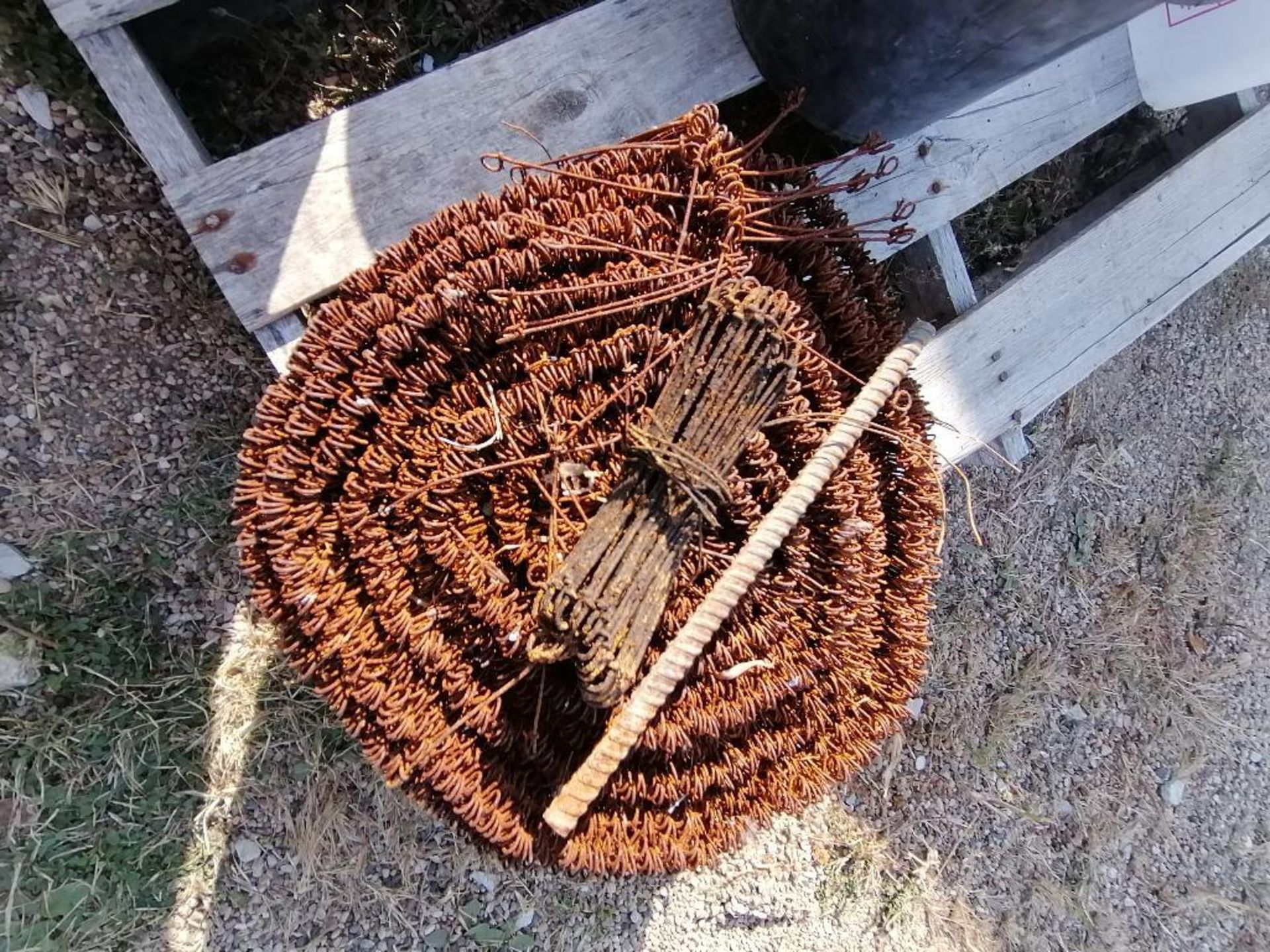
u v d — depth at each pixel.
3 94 0.59
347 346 0.47
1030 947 0.96
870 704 0.56
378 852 0.75
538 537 0.49
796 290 0.53
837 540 0.52
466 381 0.48
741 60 0.62
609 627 0.45
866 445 0.55
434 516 0.48
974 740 0.93
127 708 0.69
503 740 0.49
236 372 0.70
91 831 0.69
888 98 0.57
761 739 0.54
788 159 0.56
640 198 0.50
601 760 0.47
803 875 0.87
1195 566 1.03
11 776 0.67
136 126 0.55
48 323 0.64
